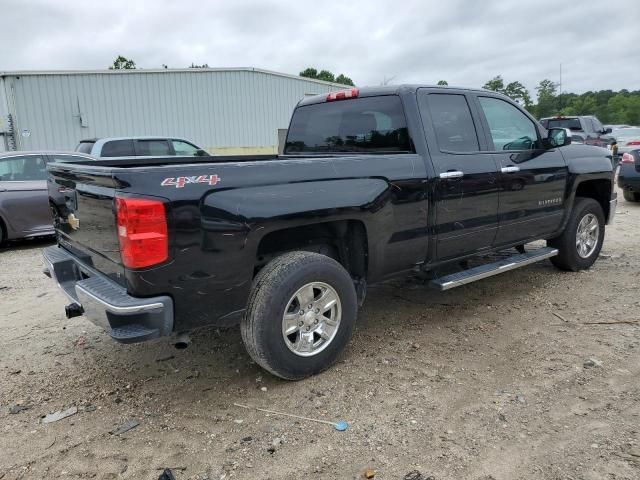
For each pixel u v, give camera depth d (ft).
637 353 12.35
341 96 14.96
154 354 13.10
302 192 10.61
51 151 28.19
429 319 15.12
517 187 15.56
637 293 16.70
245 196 9.88
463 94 14.73
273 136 75.36
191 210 9.27
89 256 11.07
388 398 10.65
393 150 13.66
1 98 61.87
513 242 16.24
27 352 13.43
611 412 9.87
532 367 11.85
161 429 9.80
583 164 18.25
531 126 16.80
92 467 8.73
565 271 19.47
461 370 11.82
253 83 72.49
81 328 15.10
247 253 10.02
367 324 14.80
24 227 26.86
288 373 11.04
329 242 12.32
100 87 63.26
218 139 71.15
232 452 9.02
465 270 15.05
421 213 12.98
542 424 9.55
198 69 68.59
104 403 10.81
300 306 11.05
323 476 8.33
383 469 8.44
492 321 14.82
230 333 14.28
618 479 7.99
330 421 9.87
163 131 67.56
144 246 8.86
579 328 14.06
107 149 33.76
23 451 9.20
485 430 9.43
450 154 13.73
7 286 19.92
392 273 13.05
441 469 8.39
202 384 11.49
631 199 38.22
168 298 9.27
